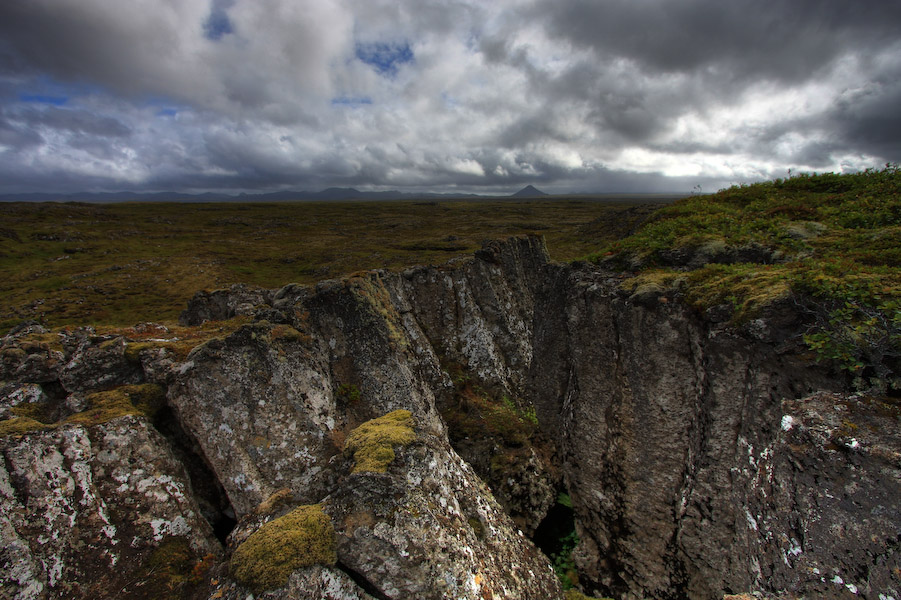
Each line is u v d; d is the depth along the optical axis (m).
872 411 6.70
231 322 18.20
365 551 7.14
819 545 6.32
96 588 9.07
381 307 16.94
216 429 12.13
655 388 12.19
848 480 6.23
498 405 19.88
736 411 9.95
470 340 22.00
